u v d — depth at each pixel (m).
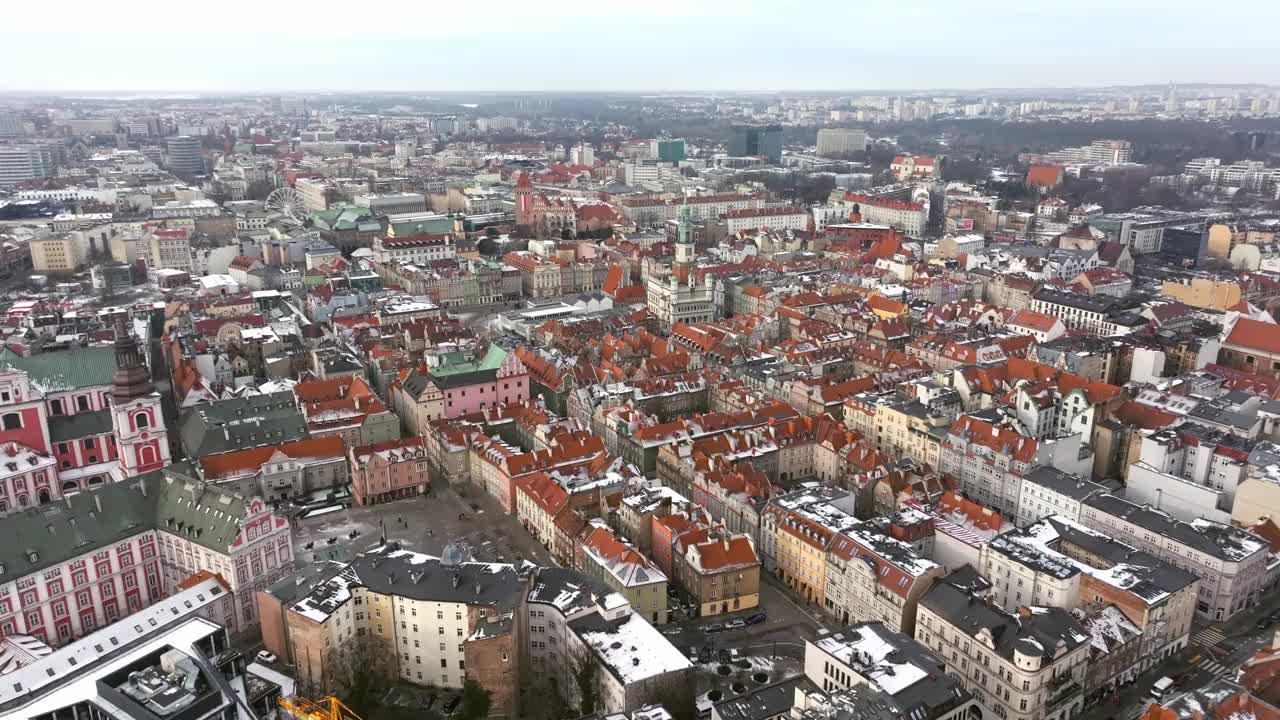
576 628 189.50
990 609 192.88
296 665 190.75
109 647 185.38
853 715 159.38
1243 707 163.50
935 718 167.38
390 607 195.50
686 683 178.25
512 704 184.12
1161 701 189.75
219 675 160.50
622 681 172.38
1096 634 191.62
